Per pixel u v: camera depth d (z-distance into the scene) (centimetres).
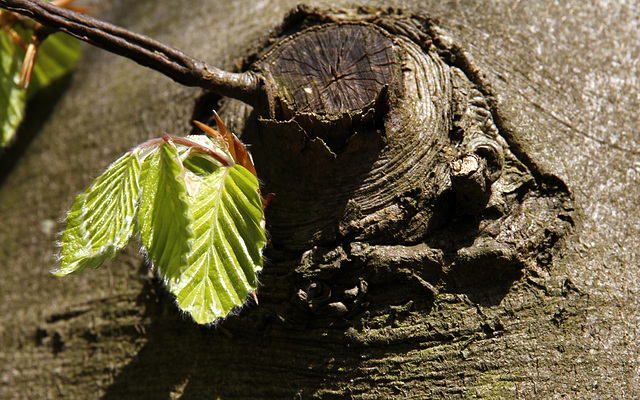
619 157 71
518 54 72
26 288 78
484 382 67
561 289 68
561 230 69
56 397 74
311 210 69
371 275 68
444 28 72
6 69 78
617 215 70
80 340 75
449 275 68
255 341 70
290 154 69
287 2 77
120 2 87
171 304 72
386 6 73
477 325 68
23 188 81
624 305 68
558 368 67
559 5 74
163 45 68
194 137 67
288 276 69
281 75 70
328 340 69
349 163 69
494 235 68
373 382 68
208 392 70
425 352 68
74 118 81
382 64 70
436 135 69
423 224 69
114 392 73
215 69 68
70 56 82
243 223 66
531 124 70
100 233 66
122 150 77
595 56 73
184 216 65
